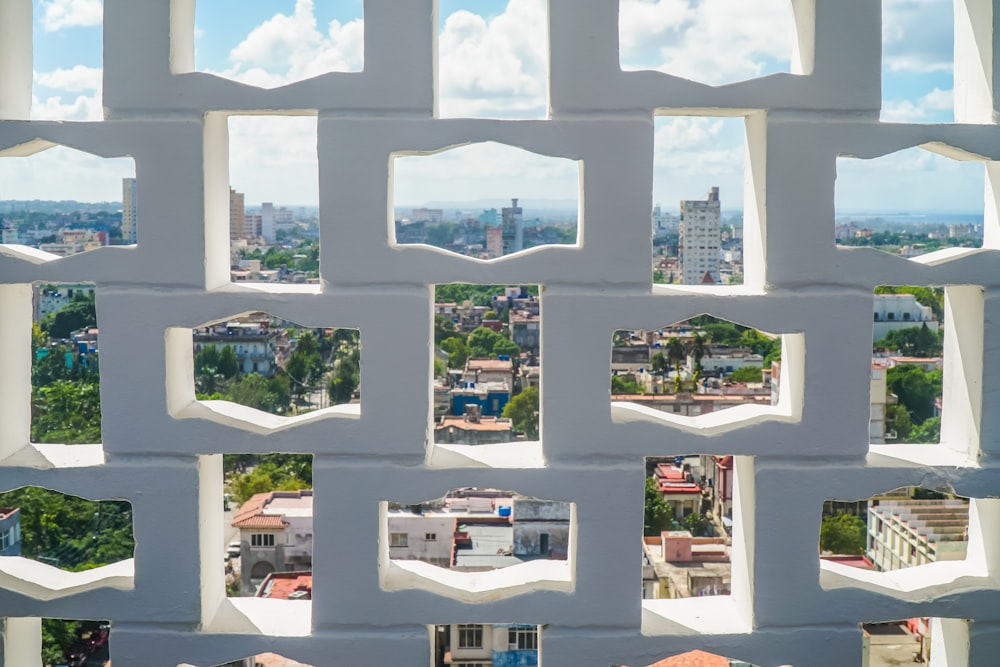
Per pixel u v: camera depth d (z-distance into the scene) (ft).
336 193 3.74
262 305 3.77
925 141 3.77
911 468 3.85
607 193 3.76
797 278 3.80
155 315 3.76
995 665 3.98
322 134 3.72
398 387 3.78
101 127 3.71
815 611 3.89
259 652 3.88
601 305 3.77
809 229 3.80
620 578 3.85
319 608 3.86
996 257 3.79
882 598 3.89
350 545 3.83
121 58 3.72
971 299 3.94
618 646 3.88
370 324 3.76
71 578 4.04
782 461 3.85
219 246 3.97
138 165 3.73
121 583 3.92
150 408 3.78
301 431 3.78
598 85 3.74
